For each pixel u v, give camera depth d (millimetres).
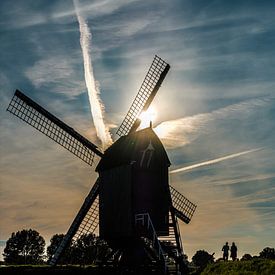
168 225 34375
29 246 85562
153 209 34188
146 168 34688
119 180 35219
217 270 29344
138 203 33750
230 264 28984
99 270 32562
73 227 38219
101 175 37938
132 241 34312
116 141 39781
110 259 37344
